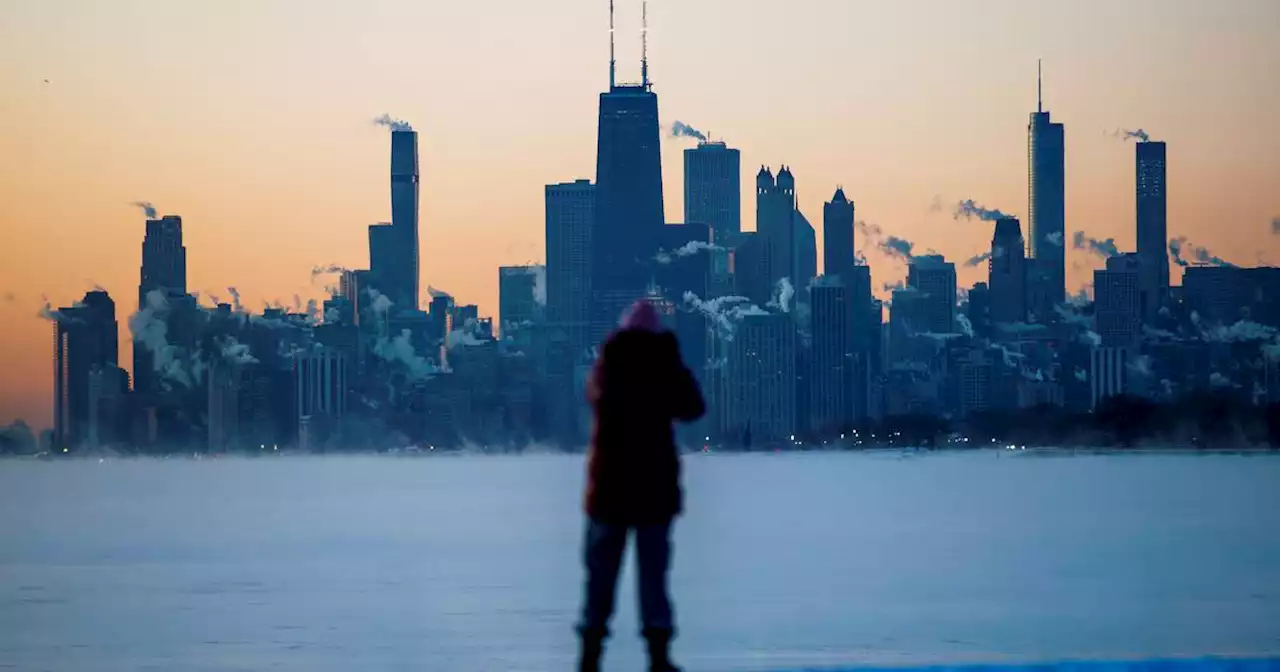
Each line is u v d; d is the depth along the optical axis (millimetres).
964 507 149000
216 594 64250
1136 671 22531
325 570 77750
